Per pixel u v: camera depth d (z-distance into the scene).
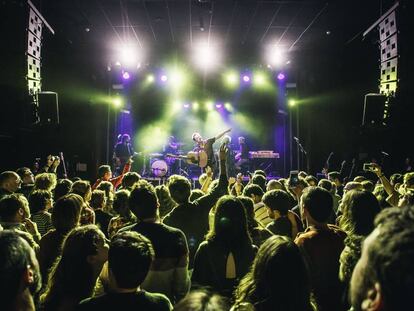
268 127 17.58
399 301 0.80
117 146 13.46
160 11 10.49
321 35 12.30
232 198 2.50
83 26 11.50
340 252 2.50
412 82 8.53
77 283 2.03
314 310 1.65
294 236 3.43
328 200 2.63
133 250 1.77
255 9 10.30
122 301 1.74
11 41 8.12
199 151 11.50
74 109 12.52
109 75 13.75
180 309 1.17
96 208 4.27
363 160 10.59
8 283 1.43
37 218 3.78
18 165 8.70
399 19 8.55
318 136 14.27
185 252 2.57
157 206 2.72
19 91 8.21
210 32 12.22
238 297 1.70
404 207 0.92
